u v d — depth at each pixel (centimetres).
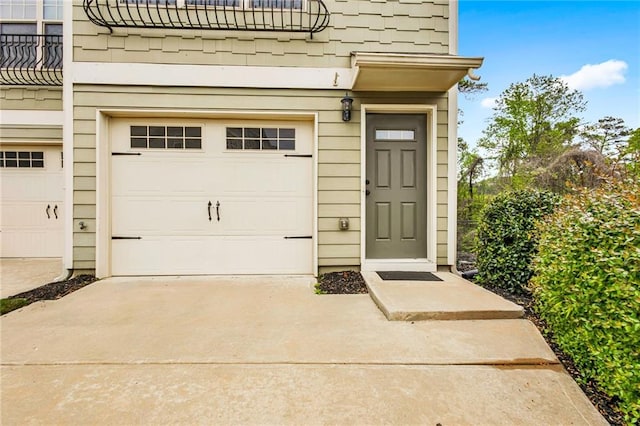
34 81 473
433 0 395
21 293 323
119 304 289
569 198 236
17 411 145
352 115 393
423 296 287
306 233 406
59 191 515
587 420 142
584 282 171
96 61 373
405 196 408
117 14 371
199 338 219
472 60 332
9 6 480
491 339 217
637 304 140
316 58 390
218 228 399
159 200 394
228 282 368
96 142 374
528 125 1031
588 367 170
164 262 395
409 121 407
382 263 396
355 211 395
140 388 163
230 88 384
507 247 316
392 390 162
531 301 288
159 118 392
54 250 517
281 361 189
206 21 380
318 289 338
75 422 139
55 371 178
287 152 404
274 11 386
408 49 393
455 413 146
